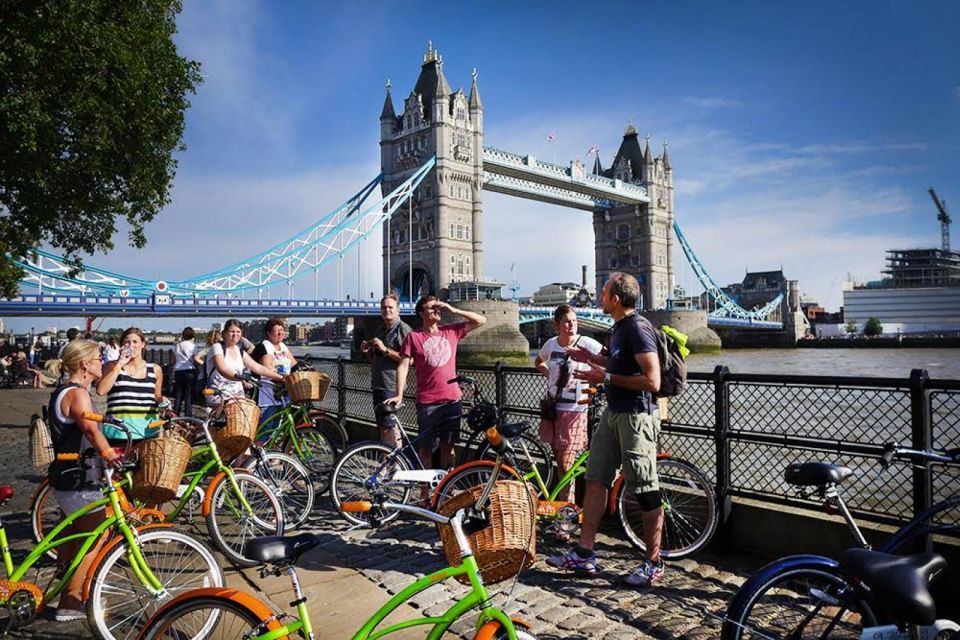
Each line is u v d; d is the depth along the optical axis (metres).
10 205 15.17
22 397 21.75
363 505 3.13
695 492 6.01
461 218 111.75
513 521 3.22
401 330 7.98
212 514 5.72
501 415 6.61
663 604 4.84
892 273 194.88
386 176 118.75
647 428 5.12
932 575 2.49
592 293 184.38
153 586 4.11
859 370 64.81
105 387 6.13
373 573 5.59
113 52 13.97
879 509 5.16
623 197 142.62
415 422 9.66
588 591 5.08
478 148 114.62
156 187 17.06
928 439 4.75
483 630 2.88
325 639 4.40
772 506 5.75
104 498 4.47
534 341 137.50
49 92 13.46
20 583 4.16
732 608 3.44
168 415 6.08
